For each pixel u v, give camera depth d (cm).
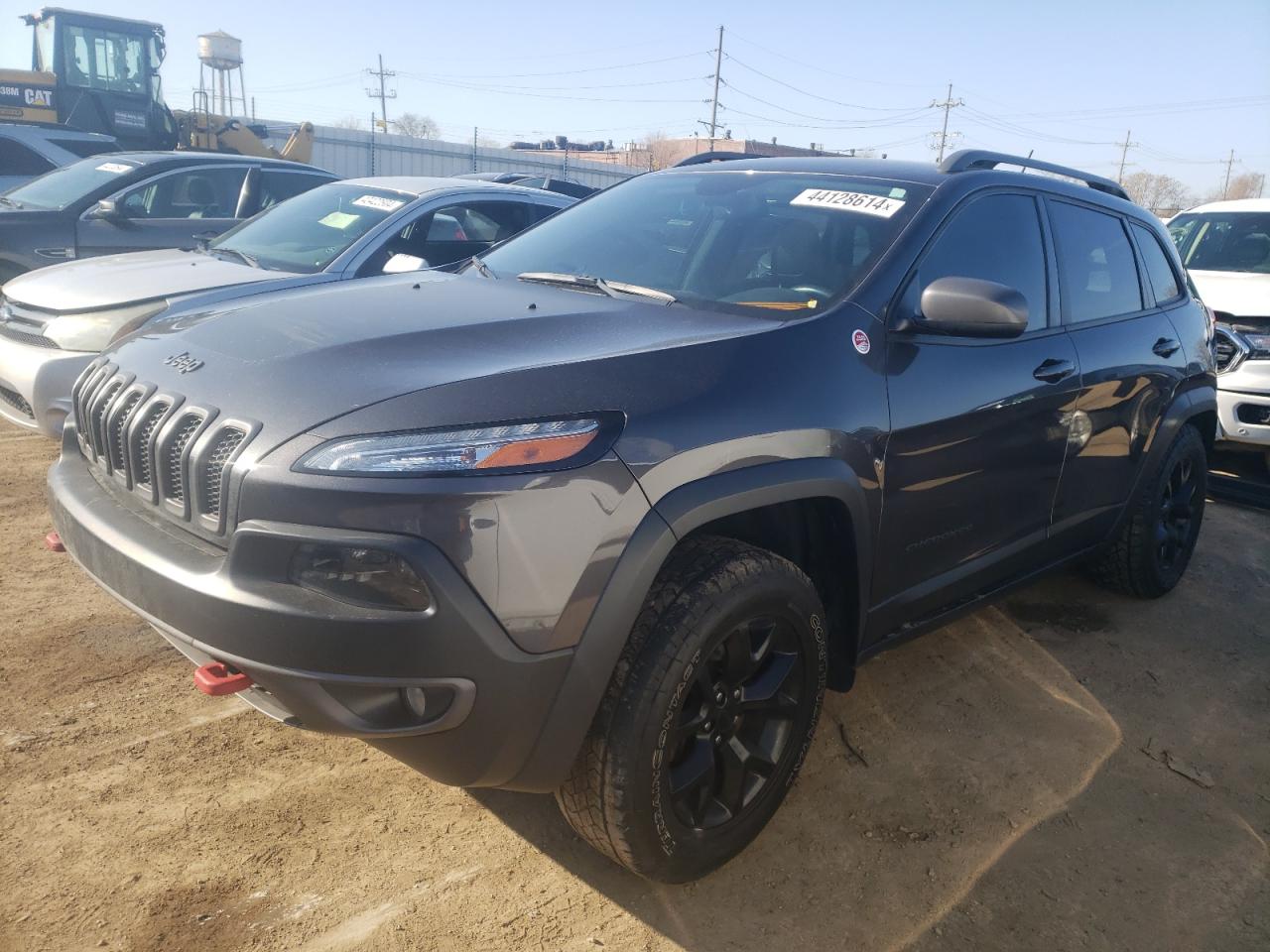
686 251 302
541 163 3212
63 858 230
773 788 246
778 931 225
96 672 312
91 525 223
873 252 278
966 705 335
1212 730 331
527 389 201
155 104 1430
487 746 193
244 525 189
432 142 2966
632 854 216
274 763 274
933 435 269
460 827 253
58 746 272
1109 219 383
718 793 237
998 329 255
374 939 213
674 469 206
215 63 3212
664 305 270
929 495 275
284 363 214
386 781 270
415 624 180
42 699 294
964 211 301
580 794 213
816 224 295
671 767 222
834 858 252
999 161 333
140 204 720
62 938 207
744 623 223
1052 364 320
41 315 488
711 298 277
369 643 180
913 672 355
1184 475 431
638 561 200
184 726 287
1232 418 603
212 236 702
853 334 255
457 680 185
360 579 182
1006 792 286
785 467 227
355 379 205
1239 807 287
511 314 252
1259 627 420
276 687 188
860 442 246
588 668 197
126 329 445
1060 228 347
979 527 304
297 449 190
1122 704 344
